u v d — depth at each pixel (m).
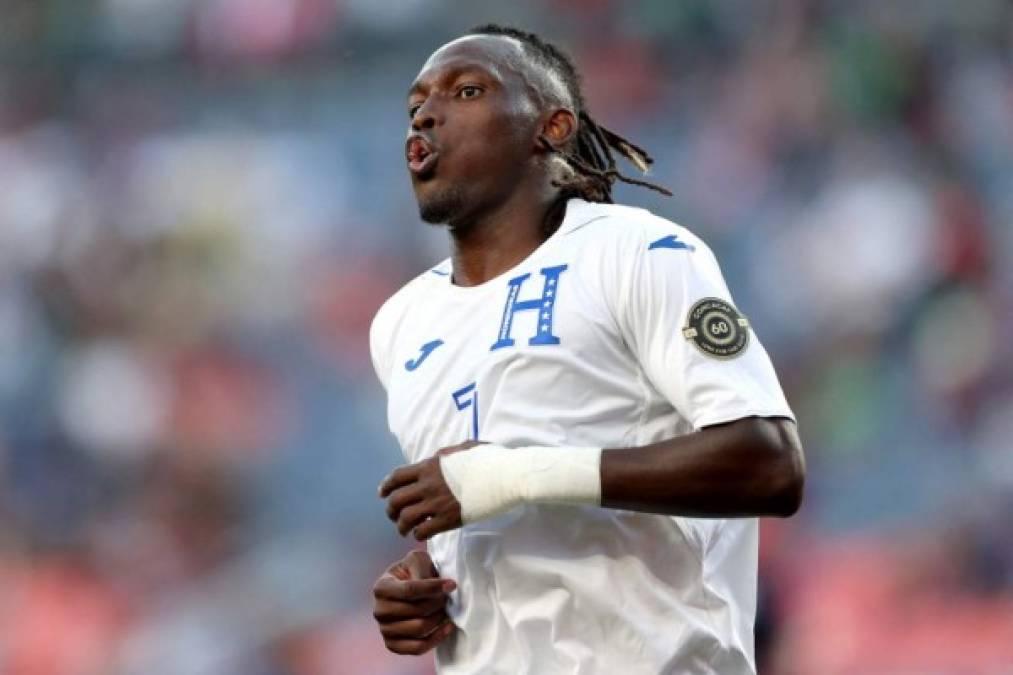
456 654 12.91
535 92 13.48
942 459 39.72
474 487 11.90
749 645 12.77
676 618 12.30
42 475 49.00
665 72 55.44
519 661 12.50
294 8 60.97
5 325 53.12
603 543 12.36
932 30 51.91
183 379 49.75
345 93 58.78
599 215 13.02
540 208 13.35
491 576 12.56
